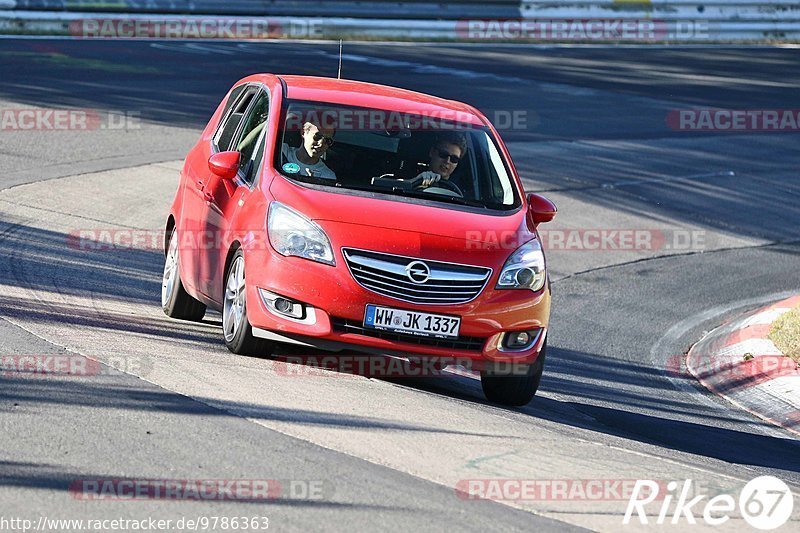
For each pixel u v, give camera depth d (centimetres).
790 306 4138
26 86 6794
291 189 2586
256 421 2098
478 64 9662
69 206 4444
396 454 2005
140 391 2208
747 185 6588
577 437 2380
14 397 2094
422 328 2469
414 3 11150
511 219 2702
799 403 3047
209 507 1664
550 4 11856
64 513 1600
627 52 11519
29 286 3144
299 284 2447
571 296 4288
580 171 6381
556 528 1725
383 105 2912
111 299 3186
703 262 5038
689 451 2508
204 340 2797
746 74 10575
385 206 2583
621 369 3400
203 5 10150
